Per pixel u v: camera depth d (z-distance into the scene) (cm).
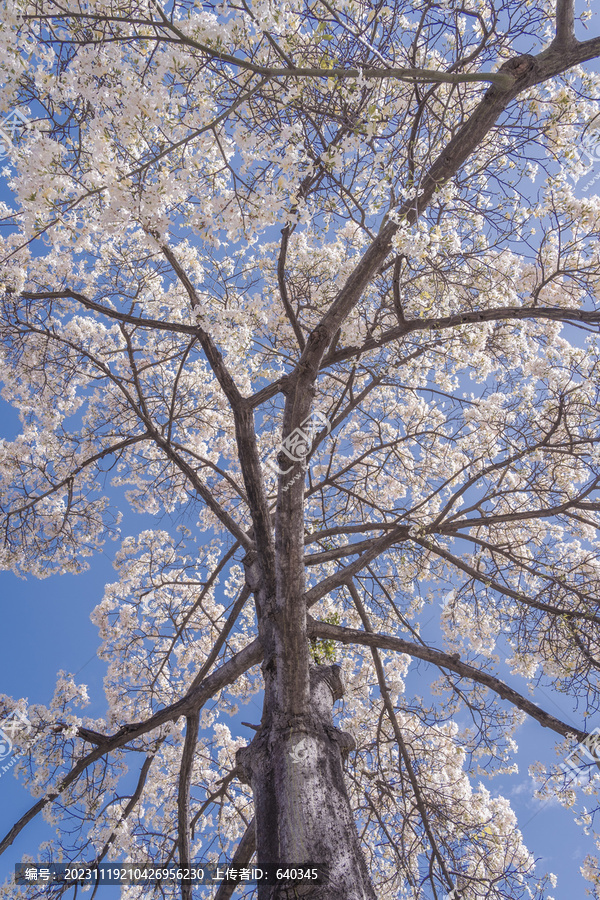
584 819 497
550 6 446
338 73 307
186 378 799
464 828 577
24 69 322
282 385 466
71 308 686
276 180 322
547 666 545
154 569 783
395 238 365
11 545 664
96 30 332
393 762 656
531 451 579
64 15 305
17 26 305
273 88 363
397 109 410
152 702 729
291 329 698
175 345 759
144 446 820
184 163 347
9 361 700
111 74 323
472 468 730
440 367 702
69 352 724
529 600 548
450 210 448
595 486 567
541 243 517
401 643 544
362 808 611
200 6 309
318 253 648
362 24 376
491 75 345
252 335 541
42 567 698
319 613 855
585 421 594
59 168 324
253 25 315
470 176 441
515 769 608
